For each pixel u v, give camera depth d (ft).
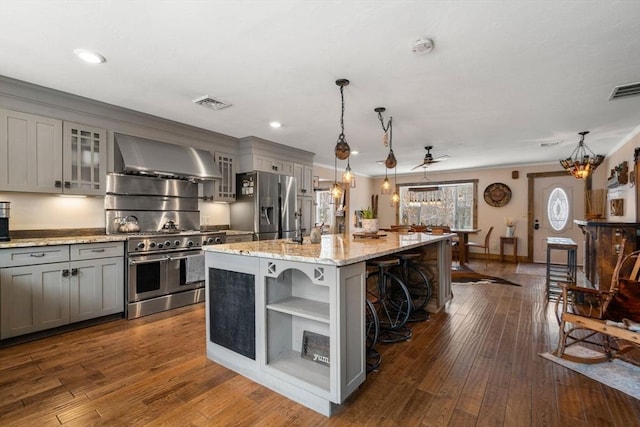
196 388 6.83
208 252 8.22
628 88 9.61
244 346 7.37
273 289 7.29
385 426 5.61
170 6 5.86
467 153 19.88
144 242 11.37
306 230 19.60
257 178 15.88
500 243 24.76
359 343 6.56
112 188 12.07
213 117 12.71
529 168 24.07
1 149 9.20
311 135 15.58
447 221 28.17
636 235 11.84
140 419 5.78
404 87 9.59
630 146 14.85
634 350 8.48
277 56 7.75
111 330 10.02
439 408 6.09
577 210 22.34
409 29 6.59
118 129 11.84
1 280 8.46
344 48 7.37
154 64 8.19
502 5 5.81
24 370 7.49
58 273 9.46
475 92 9.95
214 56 7.77
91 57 7.81
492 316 11.46
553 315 11.57
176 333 9.81
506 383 6.96
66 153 10.47
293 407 6.20
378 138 16.06
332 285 5.94
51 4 5.79
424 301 11.70
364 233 11.36
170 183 14.01
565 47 7.25
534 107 11.31
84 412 5.96
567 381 7.02
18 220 10.28
